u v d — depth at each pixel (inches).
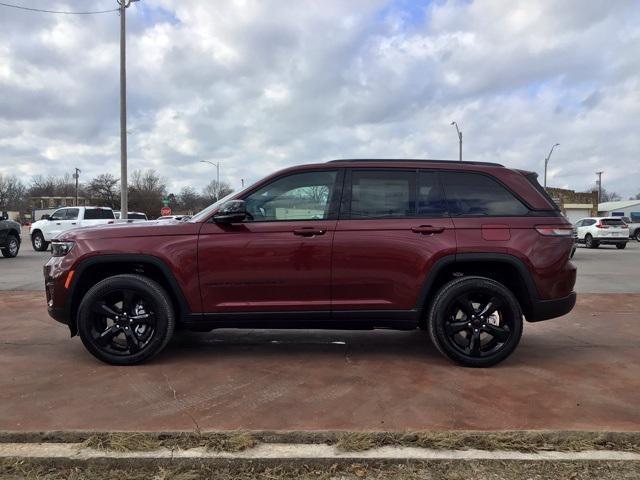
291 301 185.6
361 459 120.5
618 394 160.6
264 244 183.3
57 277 187.2
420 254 183.2
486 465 120.3
